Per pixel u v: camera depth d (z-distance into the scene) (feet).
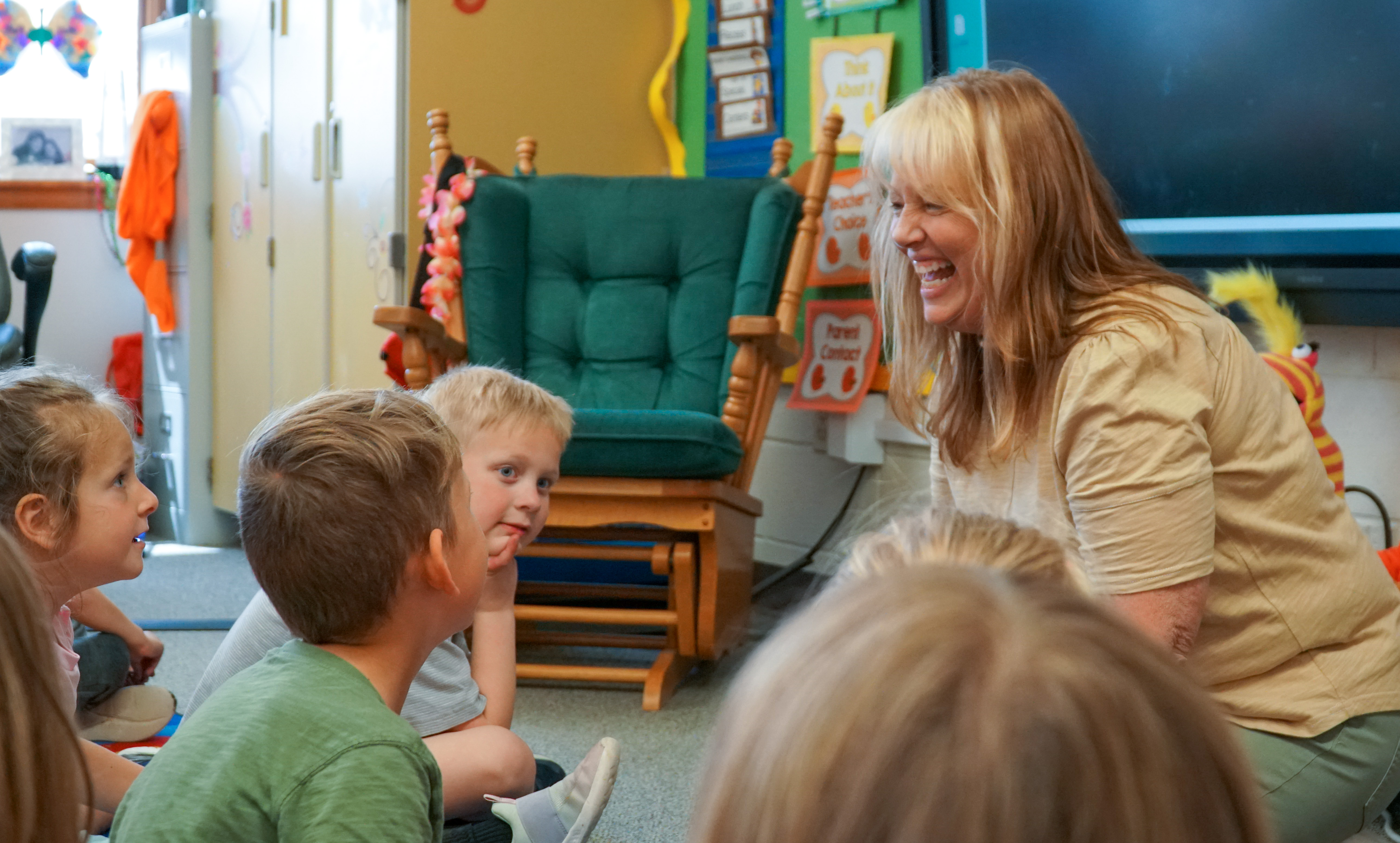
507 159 10.52
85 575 3.94
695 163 11.01
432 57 10.12
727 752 1.20
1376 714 3.18
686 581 7.27
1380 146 6.15
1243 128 6.66
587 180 8.91
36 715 2.29
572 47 10.73
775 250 8.29
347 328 10.94
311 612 3.05
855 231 9.53
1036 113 3.34
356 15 10.61
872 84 9.43
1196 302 3.28
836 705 1.09
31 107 13.94
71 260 13.83
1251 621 3.21
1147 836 1.01
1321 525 3.23
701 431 7.00
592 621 7.39
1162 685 1.09
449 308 8.46
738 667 8.08
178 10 13.51
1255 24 6.54
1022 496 3.57
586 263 8.80
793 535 10.25
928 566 1.26
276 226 11.82
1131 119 7.16
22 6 13.87
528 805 4.08
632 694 7.49
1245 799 1.09
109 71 14.07
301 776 2.66
